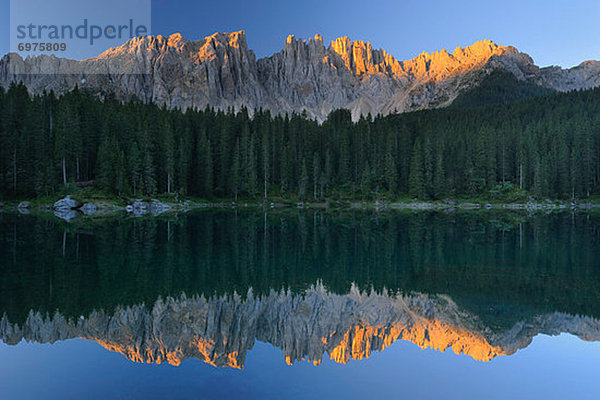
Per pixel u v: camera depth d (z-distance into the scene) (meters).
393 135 139.62
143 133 101.19
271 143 136.25
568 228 53.00
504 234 46.31
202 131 122.75
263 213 89.38
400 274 25.94
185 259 29.50
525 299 20.30
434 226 57.25
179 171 109.25
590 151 121.25
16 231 43.84
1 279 22.06
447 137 142.38
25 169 87.25
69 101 102.56
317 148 149.25
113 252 31.53
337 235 45.94
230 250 34.09
